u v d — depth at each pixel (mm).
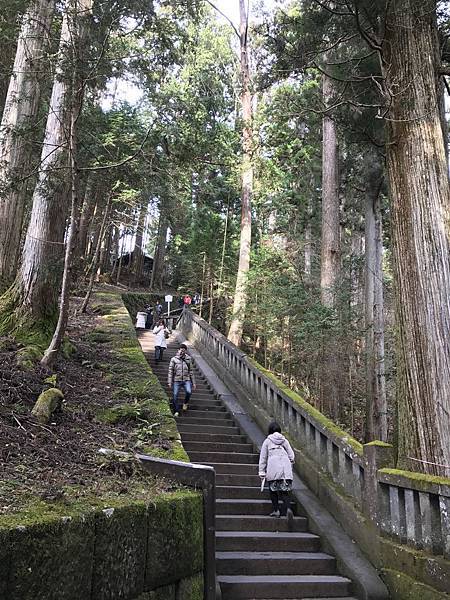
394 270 6379
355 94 8344
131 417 6332
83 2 6395
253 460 8094
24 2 7461
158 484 4172
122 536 3105
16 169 7117
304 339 12359
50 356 6504
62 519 2693
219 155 16953
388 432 13719
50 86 7348
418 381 5730
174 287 32875
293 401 8195
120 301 17781
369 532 5477
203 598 3943
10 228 9305
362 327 14469
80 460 4281
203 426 9086
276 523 6332
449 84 7477
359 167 15266
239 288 17125
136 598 3164
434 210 6039
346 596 5121
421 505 4832
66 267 6430
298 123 17750
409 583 4680
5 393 5227
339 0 7094
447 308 5742
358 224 21734
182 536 3756
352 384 13750
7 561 2330
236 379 11352
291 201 18953
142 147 6906
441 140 6363
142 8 6371
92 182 8297
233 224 24125
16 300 7762
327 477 6770
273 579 5164
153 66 7051
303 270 16984
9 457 3805
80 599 2701
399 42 6633
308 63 8141
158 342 13391
